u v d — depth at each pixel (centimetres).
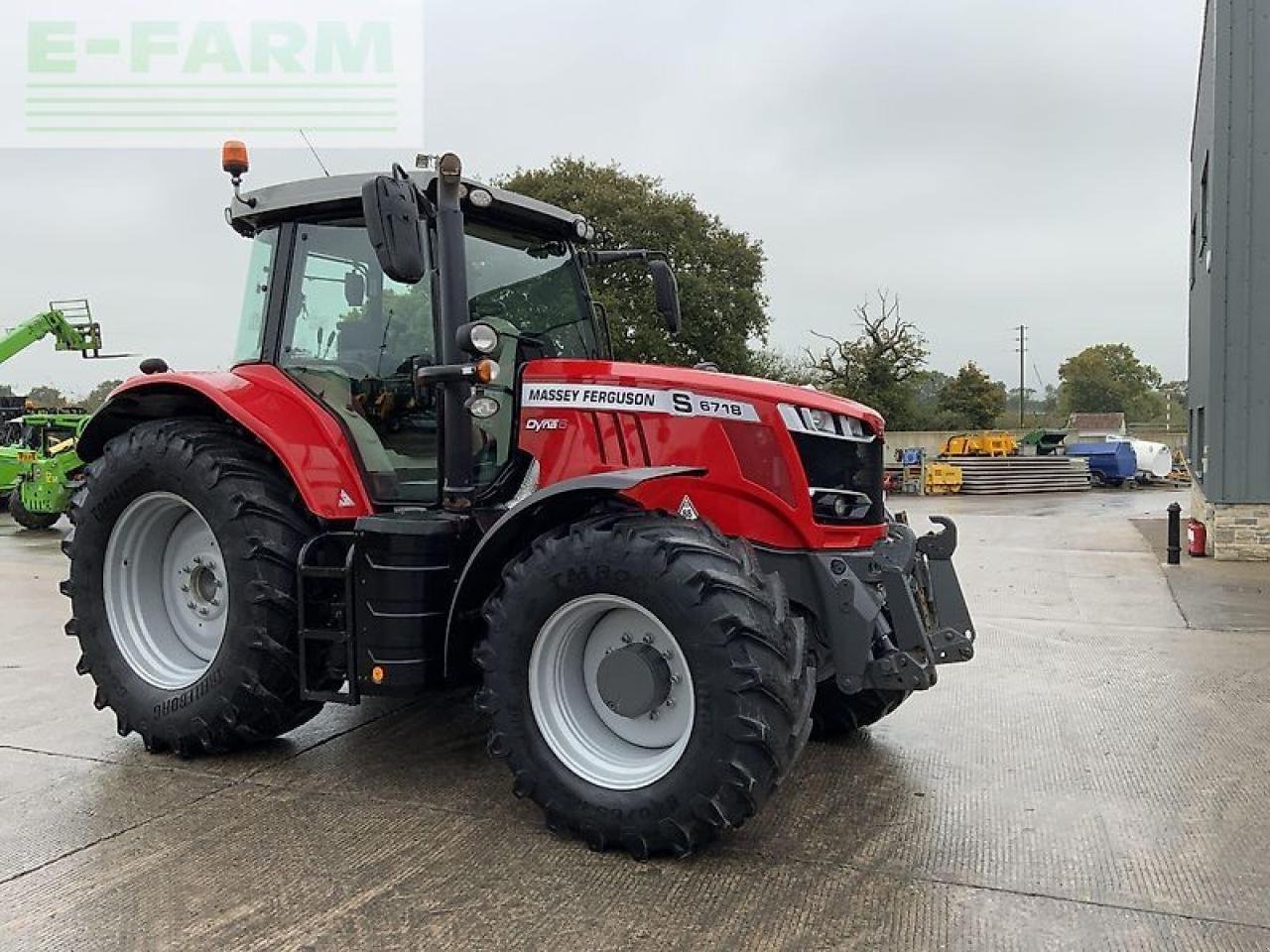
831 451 378
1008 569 1067
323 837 334
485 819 350
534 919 277
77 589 443
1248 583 949
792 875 306
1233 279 1096
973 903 288
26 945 263
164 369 485
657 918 277
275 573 393
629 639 338
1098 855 322
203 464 404
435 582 364
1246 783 389
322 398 420
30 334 1850
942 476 2678
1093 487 2980
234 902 287
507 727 337
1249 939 267
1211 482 1127
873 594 360
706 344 2684
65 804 365
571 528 336
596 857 318
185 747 410
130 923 275
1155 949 262
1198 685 549
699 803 305
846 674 356
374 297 421
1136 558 1159
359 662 371
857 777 396
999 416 4959
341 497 397
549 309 457
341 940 265
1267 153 1074
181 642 448
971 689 540
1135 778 395
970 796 375
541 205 441
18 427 1781
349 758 417
